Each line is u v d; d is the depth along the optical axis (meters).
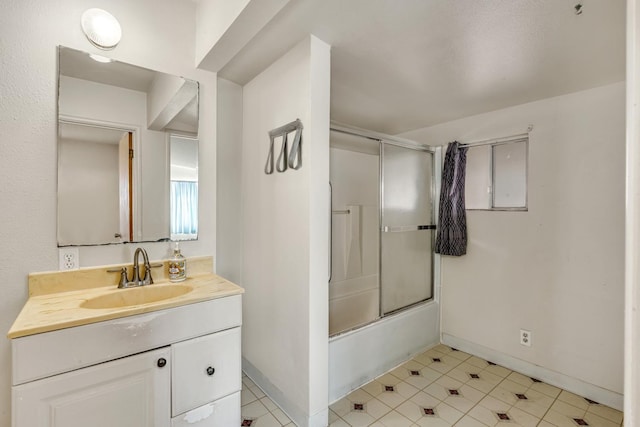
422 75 2.01
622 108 1.97
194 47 1.90
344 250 2.84
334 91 2.26
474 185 2.76
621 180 1.97
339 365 2.05
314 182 1.65
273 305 1.95
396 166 2.66
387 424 1.79
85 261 1.56
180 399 1.34
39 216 1.44
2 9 1.36
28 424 1.03
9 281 1.38
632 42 0.50
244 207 2.26
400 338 2.53
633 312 0.48
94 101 1.58
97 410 1.16
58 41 1.48
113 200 1.63
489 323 2.60
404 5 1.35
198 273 1.89
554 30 1.51
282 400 1.88
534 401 2.04
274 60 1.90
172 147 1.82
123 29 1.66
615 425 1.81
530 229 2.37
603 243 2.04
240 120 2.28
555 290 2.24
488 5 1.34
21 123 1.40
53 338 1.07
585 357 2.10
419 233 2.88
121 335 1.20
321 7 1.37
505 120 2.53
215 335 1.44
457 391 2.14
